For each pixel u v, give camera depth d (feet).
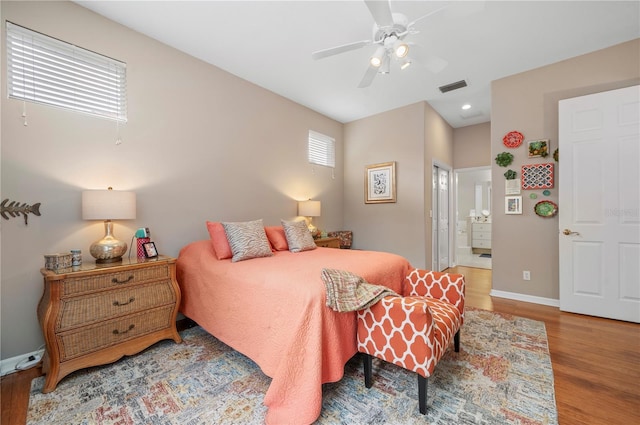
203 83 9.88
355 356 6.87
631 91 8.57
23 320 6.35
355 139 16.34
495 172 11.59
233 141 10.89
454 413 4.75
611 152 8.87
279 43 8.86
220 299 6.79
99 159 7.54
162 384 5.64
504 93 11.25
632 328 8.21
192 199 9.59
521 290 11.02
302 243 10.03
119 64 7.95
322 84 11.78
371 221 15.60
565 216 9.66
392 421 4.57
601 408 4.86
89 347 5.98
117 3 7.13
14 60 6.35
